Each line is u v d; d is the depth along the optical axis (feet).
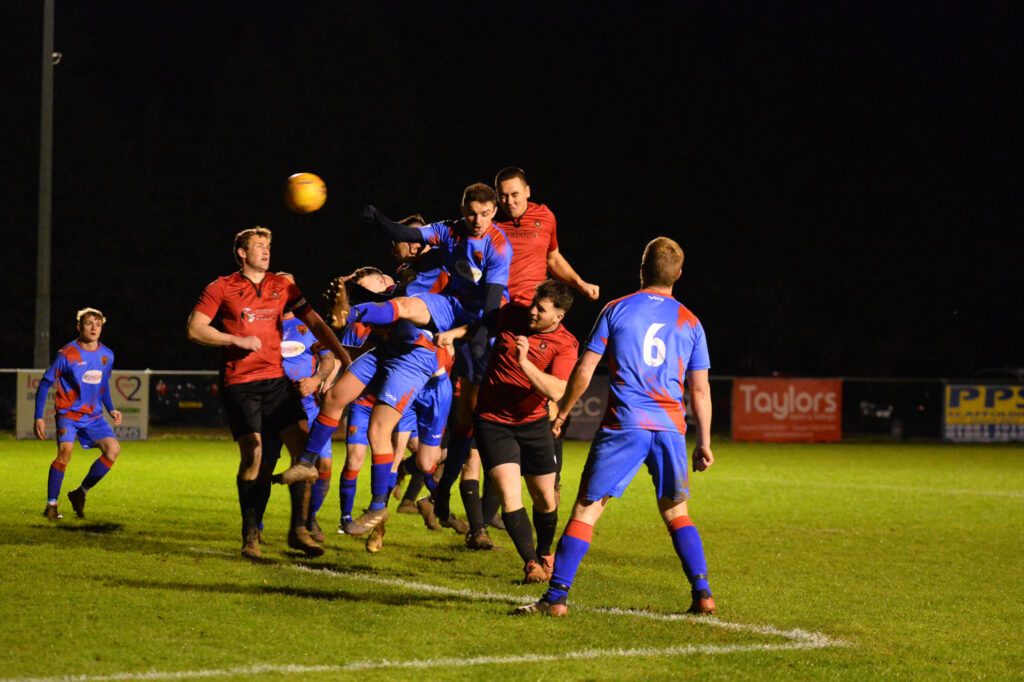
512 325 71.00
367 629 55.42
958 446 251.80
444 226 78.23
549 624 58.08
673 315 61.21
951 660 54.19
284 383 76.95
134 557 73.36
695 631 57.82
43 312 255.09
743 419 256.11
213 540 84.43
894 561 86.38
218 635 52.95
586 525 60.75
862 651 55.16
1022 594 72.74
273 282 75.92
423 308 76.28
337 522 100.32
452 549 85.35
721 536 100.01
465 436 81.71
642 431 59.98
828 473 174.40
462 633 55.42
